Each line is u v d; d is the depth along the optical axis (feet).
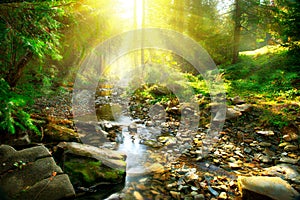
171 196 8.65
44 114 15.70
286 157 11.44
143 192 8.90
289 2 27.76
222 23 38.88
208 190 8.92
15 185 7.60
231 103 19.85
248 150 12.55
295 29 26.35
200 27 38.01
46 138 12.07
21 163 8.56
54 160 9.70
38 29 9.06
